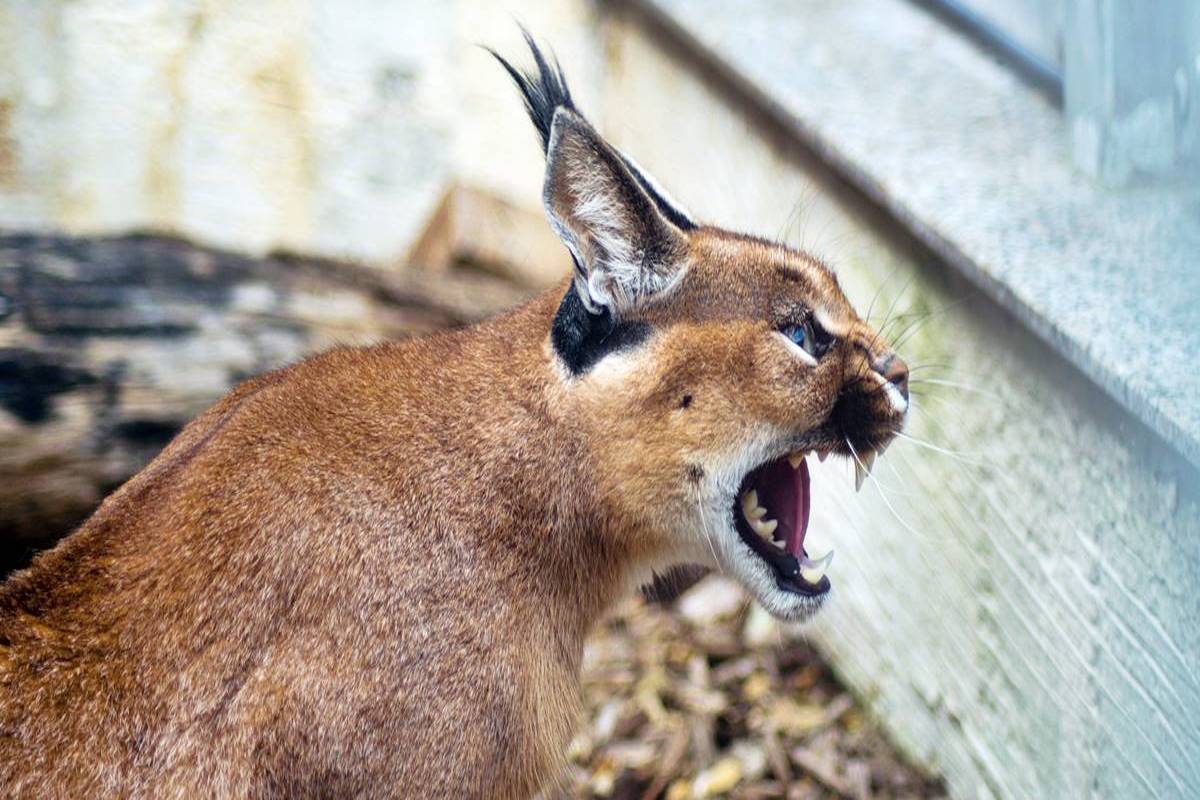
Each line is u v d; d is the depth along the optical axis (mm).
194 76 9453
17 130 9172
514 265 8453
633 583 5758
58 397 6660
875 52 8531
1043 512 5977
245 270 7527
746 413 5352
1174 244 6285
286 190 9797
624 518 5477
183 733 4773
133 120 9391
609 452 5352
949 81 8141
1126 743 5582
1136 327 5652
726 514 5504
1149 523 5352
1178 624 5211
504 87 10062
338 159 9844
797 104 7820
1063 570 5863
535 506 5316
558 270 8617
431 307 7895
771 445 5438
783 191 8156
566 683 5555
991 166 7160
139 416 6824
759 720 7336
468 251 8367
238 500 5051
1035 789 6168
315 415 5293
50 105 9211
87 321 6871
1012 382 6168
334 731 4898
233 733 4809
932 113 7758
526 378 5395
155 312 7070
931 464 6652
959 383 6527
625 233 5199
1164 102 6609
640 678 7598
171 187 9586
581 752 7219
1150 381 5309
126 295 7062
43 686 4688
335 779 4922
